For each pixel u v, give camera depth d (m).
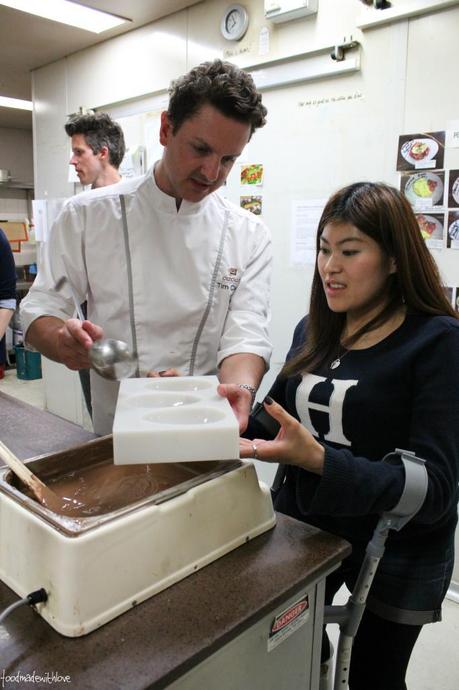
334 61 2.05
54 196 3.58
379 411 0.97
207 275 1.38
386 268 1.00
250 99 1.06
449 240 1.86
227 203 1.45
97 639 0.65
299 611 0.82
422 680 1.63
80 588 0.64
